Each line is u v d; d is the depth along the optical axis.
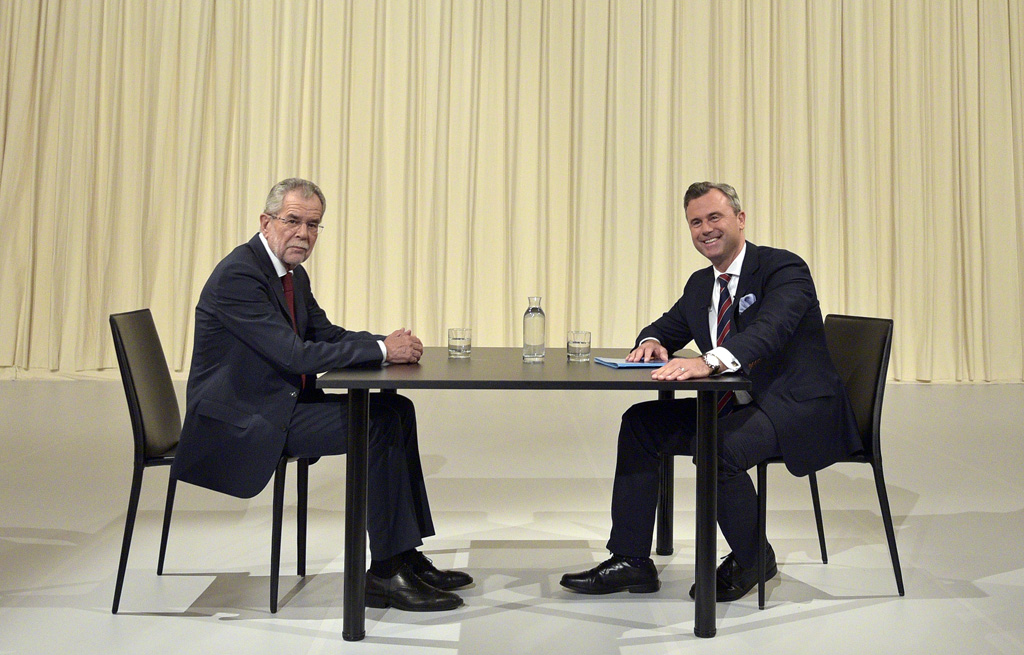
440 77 7.12
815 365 2.41
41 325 6.89
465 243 7.20
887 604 2.34
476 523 3.12
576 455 4.30
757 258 2.50
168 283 7.04
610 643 2.09
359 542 2.09
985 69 7.23
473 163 7.18
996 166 7.27
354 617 2.09
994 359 7.30
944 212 7.22
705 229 2.49
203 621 2.20
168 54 6.96
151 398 2.34
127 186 6.98
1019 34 7.22
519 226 7.26
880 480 2.41
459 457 4.23
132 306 7.02
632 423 2.39
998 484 3.70
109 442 4.39
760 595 2.30
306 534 2.80
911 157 7.20
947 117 7.18
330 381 1.99
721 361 2.15
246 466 2.23
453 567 2.64
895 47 7.16
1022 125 7.25
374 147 7.11
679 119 7.21
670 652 2.04
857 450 2.41
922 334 7.25
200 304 2.28
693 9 7.19
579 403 5.91
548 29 7.19
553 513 3.26
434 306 7.20
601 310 7.25
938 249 7.25
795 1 7.18
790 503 3.39
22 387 6.27
